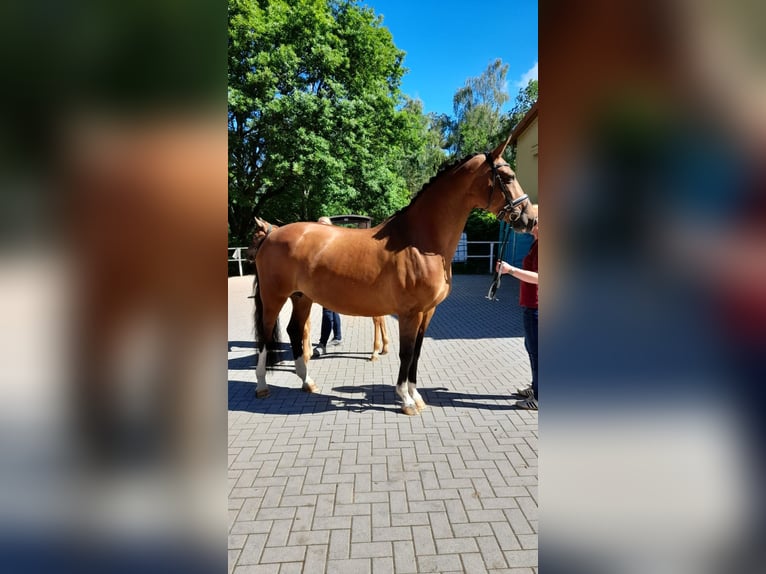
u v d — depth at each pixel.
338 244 3.46
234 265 14.52
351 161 14.46
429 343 6.07
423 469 2.65
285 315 8.39
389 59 17.91
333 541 2.01
